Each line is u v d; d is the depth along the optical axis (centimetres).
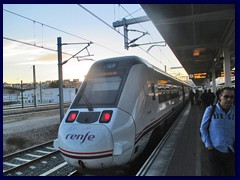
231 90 387
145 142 748
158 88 930
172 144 805
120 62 746
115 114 616
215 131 393
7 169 860
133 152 650
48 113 2641
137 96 692
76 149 576
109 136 580
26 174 774
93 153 564
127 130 621
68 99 6981
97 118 618
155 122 855
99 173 610
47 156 965
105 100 663
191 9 1060
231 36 1477
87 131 592
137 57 781
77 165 586
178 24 1264
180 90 1977
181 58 2381
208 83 5044
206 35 1559
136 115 667
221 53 2080
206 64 3084
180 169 569
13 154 1016
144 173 550
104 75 734
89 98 691
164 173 546
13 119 2081
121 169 670
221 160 392
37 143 1378
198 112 1814
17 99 7250
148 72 805
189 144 799
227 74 1705
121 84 685
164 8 1028
